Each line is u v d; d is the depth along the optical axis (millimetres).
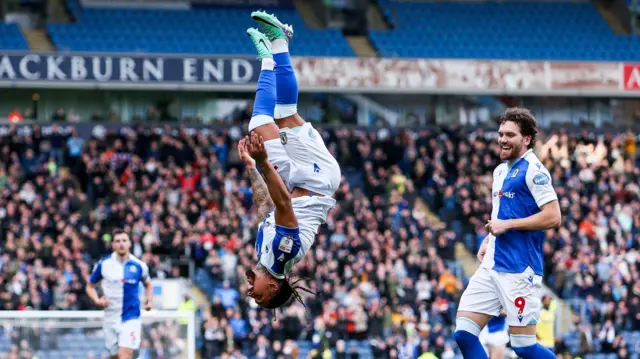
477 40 37562
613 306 23234
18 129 30922
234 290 21906
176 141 28234
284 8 37656
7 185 25625
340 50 35969
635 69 33344
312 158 8031
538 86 32938
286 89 8109
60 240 23062
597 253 25578
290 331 21125
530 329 8523
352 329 21422
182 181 26656
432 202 28594
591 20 38781
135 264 13203
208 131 31250
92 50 34250
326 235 25094
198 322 21562
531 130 8477
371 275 22938
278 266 7664
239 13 37062
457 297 23344
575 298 24469
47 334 14219
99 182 26500
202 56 30594
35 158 27719
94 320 14367
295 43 35906
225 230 24047
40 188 25688
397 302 22344
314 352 20562
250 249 23250
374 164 29469
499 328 10852
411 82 32250
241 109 32500
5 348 14094
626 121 34562
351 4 37594
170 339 14414
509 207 8508
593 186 29219
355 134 30312
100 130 31562
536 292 8555
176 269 22188
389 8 37938
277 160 7902
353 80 31938
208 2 37031
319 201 7977
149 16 36094
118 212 24375
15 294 20609
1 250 22984
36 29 35000
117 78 30047
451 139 30453
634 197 28797
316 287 22219
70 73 29781
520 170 8469
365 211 25906
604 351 22594
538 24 38344
